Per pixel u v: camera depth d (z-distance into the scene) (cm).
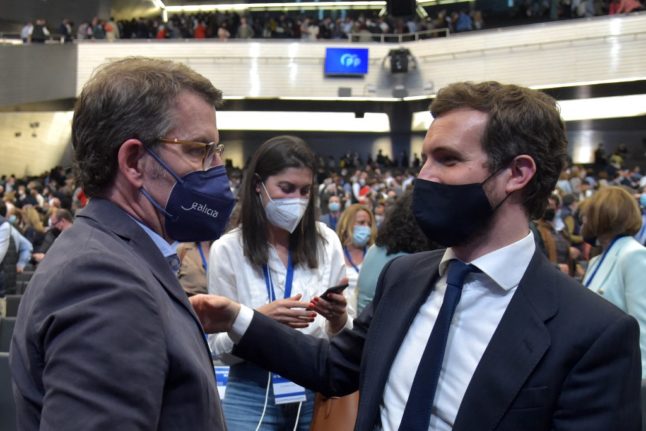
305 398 187
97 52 1692
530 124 109
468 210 110
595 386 99
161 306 92
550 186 113
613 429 97
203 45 1705
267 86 1703
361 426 116
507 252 110
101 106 101
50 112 1873
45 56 1694
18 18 1970
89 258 88
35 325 85
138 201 104
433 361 108
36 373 87
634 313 219
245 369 192
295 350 136
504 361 103
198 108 105
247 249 199
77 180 105
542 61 1530
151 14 2223
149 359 84
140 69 103
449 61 1633
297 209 196
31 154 1831
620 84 1495
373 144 1997
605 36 1469
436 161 114
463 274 112
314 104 1780
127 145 101
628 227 233
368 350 122
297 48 1697
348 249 355
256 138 2019
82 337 81
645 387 178
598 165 1627
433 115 117
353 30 1759
